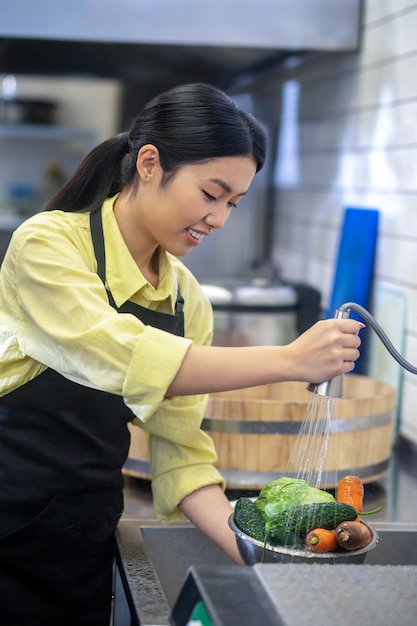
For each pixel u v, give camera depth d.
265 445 2.09
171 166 1.53
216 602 1.12
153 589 1.54
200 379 1.39
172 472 1.81
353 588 1.19
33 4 2.99
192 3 3.02
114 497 1.82
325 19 3.06
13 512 1.74
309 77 3.71
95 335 1.42
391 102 2.85
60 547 1.78
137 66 4.06
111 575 1.87
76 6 3.00
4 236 5.62
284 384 2.50
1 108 5.62
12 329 1.62
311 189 3.71
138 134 1.62
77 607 1.83
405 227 2.72
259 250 4.41
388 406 2.23
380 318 2.85
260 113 4.48
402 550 1.80
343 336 1.36
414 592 1.19
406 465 2.44
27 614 1.80
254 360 1.38
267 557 1.35
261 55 3.41
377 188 2.97
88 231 1.68
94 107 5.68
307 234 3.77
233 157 1.50
